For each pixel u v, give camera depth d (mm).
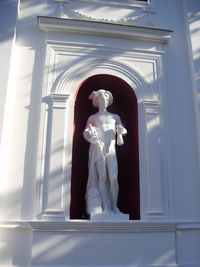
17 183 3951
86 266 3678
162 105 4574
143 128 4434
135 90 4625
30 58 4508
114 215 3953
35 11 4793
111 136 4320
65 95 4309
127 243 3840
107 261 3738
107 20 4891
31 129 4184
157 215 4047
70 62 4559
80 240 3750
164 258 3879
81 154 4633
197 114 4520
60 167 4012
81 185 4477
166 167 4273
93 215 3912
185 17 5121
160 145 4367
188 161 4395
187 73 4824
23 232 3785
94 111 4949
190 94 4715
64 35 4695
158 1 5219
